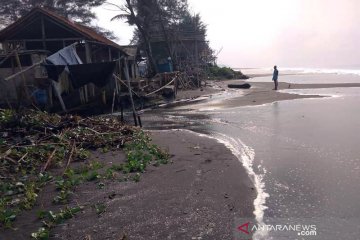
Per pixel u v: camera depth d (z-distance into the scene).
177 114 19.75
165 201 6.97
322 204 6.74
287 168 9.01
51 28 23.34
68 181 8.20
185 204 6.80
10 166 9.48
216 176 8.45
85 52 23.73
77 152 10.57
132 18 39.38
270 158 9.98
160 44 47.44
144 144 11.62
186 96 28.36
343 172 8.53
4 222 6.25
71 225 6.12
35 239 5.66
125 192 7.53
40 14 22.50
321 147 10.95
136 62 36.00
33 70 18.55
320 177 8.24
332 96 25.52
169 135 13.79
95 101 20.77
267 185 7.82
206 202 6.88
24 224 6.23
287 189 7.56
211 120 17.08
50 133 12.05
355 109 18.61
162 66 40.44
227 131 14.12
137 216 6.36
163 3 45.41
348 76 57.16
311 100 23.44
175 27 48.38
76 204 7.04
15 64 19.59
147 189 7.66
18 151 10.48
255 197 7.14
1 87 18.20
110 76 16.33
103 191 7.64
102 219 6.29
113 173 8.62
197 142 12.27
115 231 5.84
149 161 9.72
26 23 22.83
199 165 9.38
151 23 42.78
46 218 6.42
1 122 12.58
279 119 16.34
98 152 11.08
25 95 18.05
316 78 53.09
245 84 35.53
